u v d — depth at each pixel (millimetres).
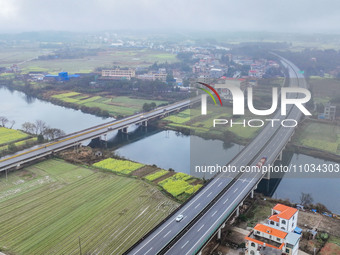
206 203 172000
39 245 151375
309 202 192000
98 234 159000
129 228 163125
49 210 180125
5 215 175375
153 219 170500
